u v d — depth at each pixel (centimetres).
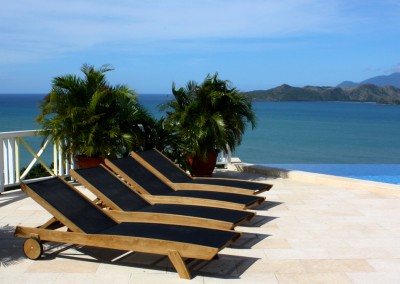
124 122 870
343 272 436
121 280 411
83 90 864
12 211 663
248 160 2345
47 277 416
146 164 713
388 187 813
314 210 688
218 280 413
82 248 497
